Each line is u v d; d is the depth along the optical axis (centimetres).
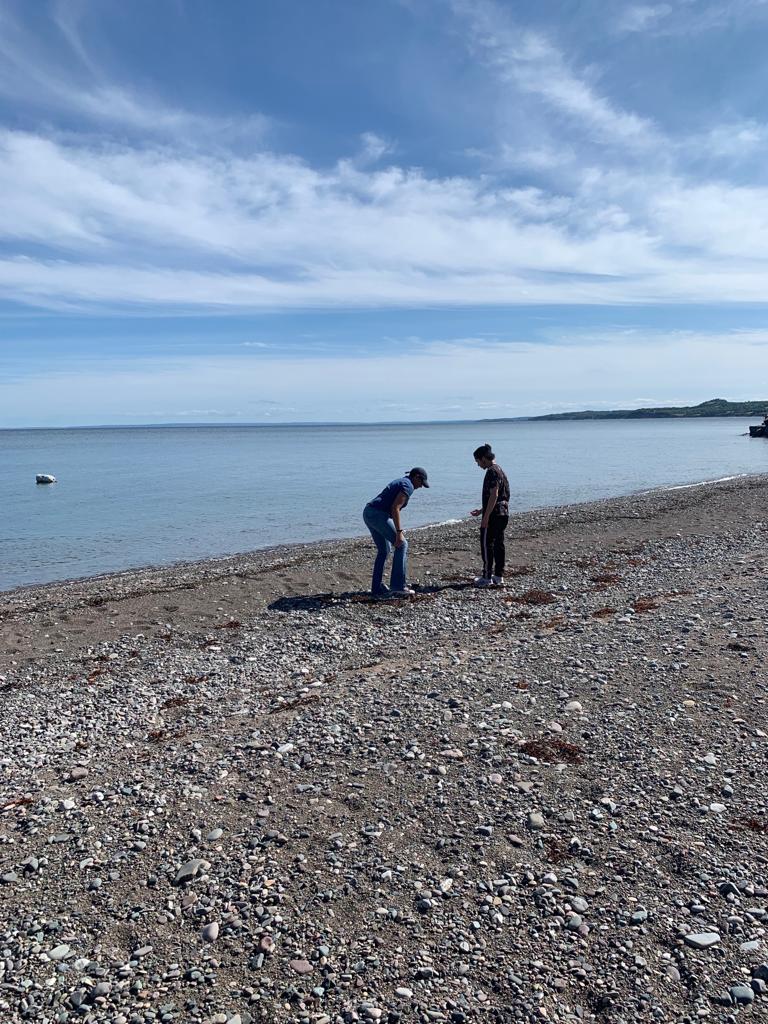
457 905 473
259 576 1705
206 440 17212
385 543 1447
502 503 1490
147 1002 403
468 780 636
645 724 723
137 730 837
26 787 683
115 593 1622
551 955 426
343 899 484
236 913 475
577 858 519
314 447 12100
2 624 1366
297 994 404
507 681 871
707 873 493
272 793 633
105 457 9188
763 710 732
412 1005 394
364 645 1141
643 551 1941
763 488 3428
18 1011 399
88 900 494
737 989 393
